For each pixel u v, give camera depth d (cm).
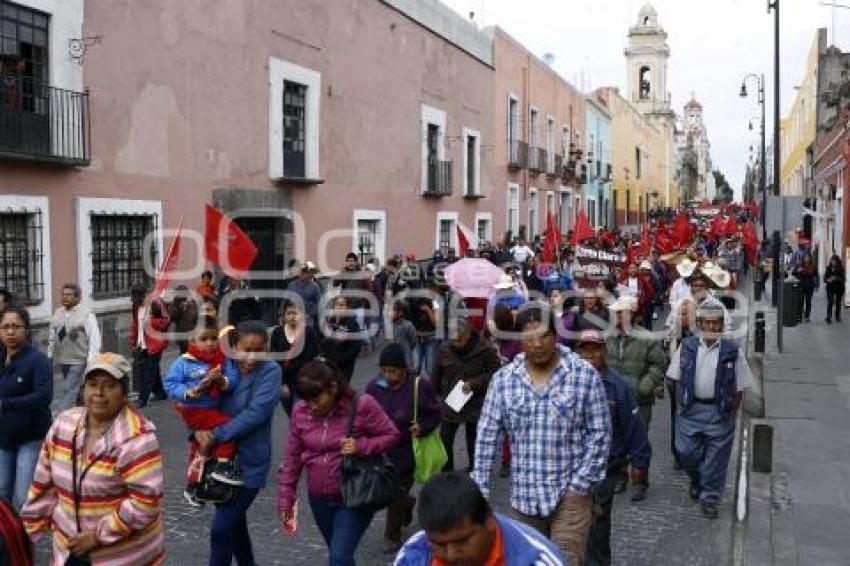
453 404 784
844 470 895
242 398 533
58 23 1280
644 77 8962
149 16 1473
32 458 631
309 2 1953
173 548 655
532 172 3825
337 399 515
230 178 1703
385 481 509
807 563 641
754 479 858
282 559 639
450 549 259
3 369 629
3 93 1188
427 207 2691
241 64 1722
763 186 4047
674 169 9925
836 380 1396
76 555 410
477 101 3122
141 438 411
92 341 914
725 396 723
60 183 1296
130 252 1463
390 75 2395
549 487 464
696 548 671
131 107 1438
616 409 583
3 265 1216
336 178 2103
